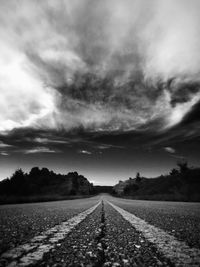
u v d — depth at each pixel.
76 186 116.25
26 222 4.63
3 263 1.74
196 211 8.57
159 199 33.97
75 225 4.34
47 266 1.70
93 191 177.25
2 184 42.88
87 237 3.04
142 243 2.64
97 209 9.88
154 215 6.79
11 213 7.09
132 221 5.12
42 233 3.26
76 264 1.77
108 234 3.33
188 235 3.16
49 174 113.56
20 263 1.75
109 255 2.08
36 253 2.08
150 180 84.50
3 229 3.59
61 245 2.48
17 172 44.88
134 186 92.31
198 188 41.34
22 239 2.76
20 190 42.66
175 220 5.29
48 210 8.84
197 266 1.71
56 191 90.31
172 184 50.78
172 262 1.83
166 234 3.26
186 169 53.91
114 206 12.74
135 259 1.93
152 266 1.73
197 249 2.28
